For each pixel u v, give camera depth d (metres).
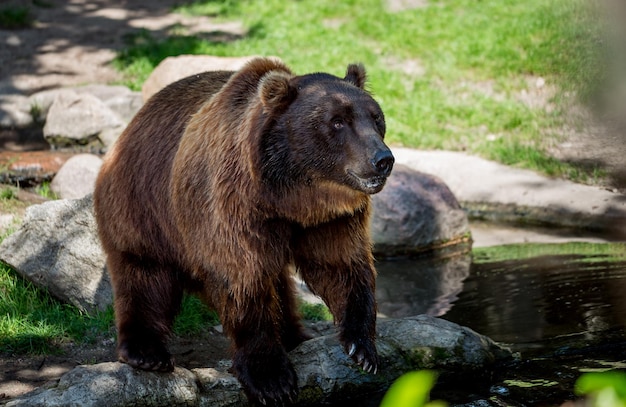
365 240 8.77
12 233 12.99
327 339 9.86
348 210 8.27
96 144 19.98
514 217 17.58
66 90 21.38
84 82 24.38
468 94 22.75
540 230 16.80
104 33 28.41
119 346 9.23
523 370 9.88
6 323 10.98
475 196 18.02
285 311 10.07
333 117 7.94
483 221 17.73
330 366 9.47
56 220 11.96
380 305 12.77
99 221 10.02
